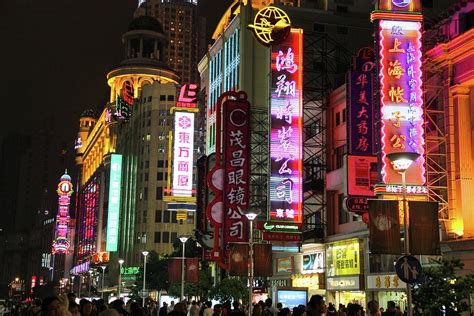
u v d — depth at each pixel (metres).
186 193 90.62
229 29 81.44
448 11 36.91
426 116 36.56
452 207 34.41
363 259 42.38
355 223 44.56
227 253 49.59
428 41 37.59
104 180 182.50
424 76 35.69
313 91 50.97
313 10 70.06
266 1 88.06
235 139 51.78
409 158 21.17
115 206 160.38
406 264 19.59
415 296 23.98
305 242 48.66
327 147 49.66
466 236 33.38
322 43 57.50
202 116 93.38
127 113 173.38
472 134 34.78
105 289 151.62
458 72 35.41
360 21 71.31
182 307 13.53
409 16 35.75
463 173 34.34
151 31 199.50
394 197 33.97
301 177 47.25
